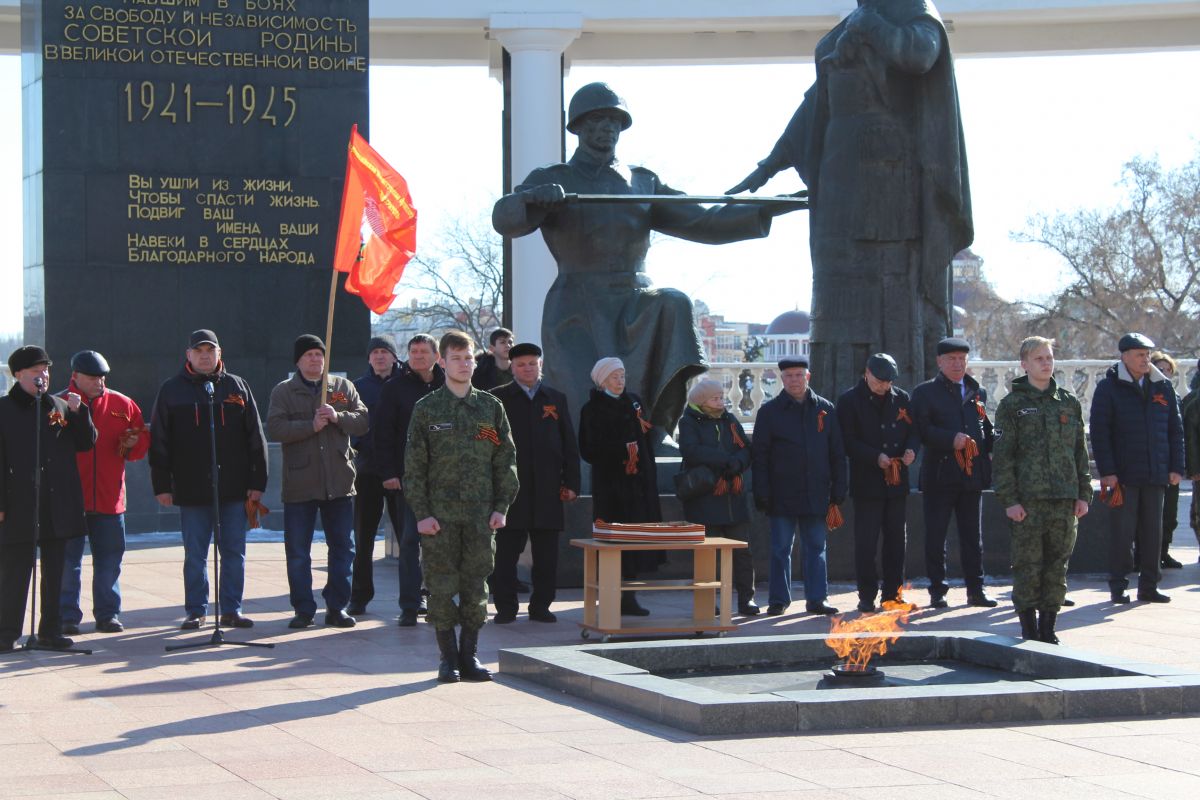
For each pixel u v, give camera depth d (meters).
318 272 20.41
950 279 13.95
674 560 12.90
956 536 13.38
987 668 8.58
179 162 20.02
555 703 7.73
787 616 11.34
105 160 19.80
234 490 10.85
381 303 12.90
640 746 6.65
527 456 10.96
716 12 26.67
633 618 10.88
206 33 20.12
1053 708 7.22
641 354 13.23
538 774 6.12
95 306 19.73
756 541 13.27
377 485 11.64
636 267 13.67
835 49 13.62
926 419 11.71
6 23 26.09
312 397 11.01
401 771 6.18
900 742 6.71
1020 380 9.74
